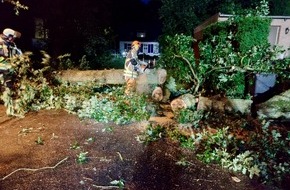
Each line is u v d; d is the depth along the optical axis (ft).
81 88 26.16
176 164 12.82
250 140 15.14
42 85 23.30
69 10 47.93
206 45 24.43
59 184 10.55
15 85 21.80
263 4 22.71
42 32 48.98
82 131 16.83
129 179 11.19
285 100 20.67
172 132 16.83
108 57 57.31
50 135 15.88
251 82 22.95
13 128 16.84
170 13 64.44
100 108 19.97
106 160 12.91
